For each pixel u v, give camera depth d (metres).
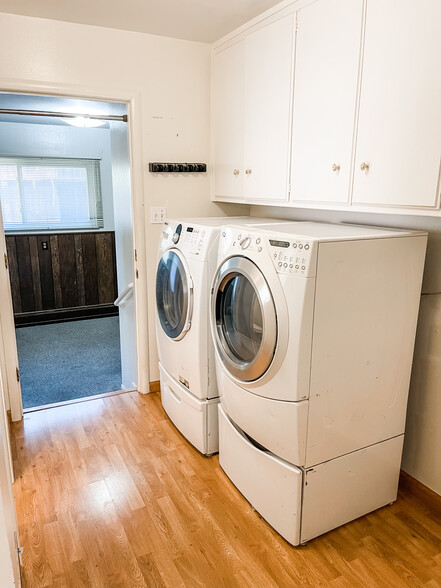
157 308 2.64
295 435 1.62
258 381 1.71
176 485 2.11
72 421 2.69
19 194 5.22
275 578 1.61
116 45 2.55
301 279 1.50
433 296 1.89
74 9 2.24
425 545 1.77
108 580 1.59
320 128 1.98
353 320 1.64
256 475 1.87
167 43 2.69
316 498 1.73
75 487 2.09
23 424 2.65
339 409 1.70
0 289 2.51
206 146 2.98
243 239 1.78
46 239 5.26
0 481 0.94
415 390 2.02
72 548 1.73
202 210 3.05
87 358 4.19
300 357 1.54
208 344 2.17
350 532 1.83
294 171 2.18
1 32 2.29
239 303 1.84
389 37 1.60
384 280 1.69
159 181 2.84
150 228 2.87
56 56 2.42
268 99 2.31
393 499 2.01
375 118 1.70
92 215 5.63
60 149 5.31
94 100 2.63
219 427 2.19
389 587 1.57
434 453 1.96
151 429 2.61
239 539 1.79
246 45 2.44
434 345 1.91
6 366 2.60
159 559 1.68
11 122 4.72
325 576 1.61
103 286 5.72
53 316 5.47
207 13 2.29
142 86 2.67
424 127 1.52
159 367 2.79
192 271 2.15
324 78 1.92
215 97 2.84
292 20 2.07
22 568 1.64
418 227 1.92
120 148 3.03
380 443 1.88
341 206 1.92
